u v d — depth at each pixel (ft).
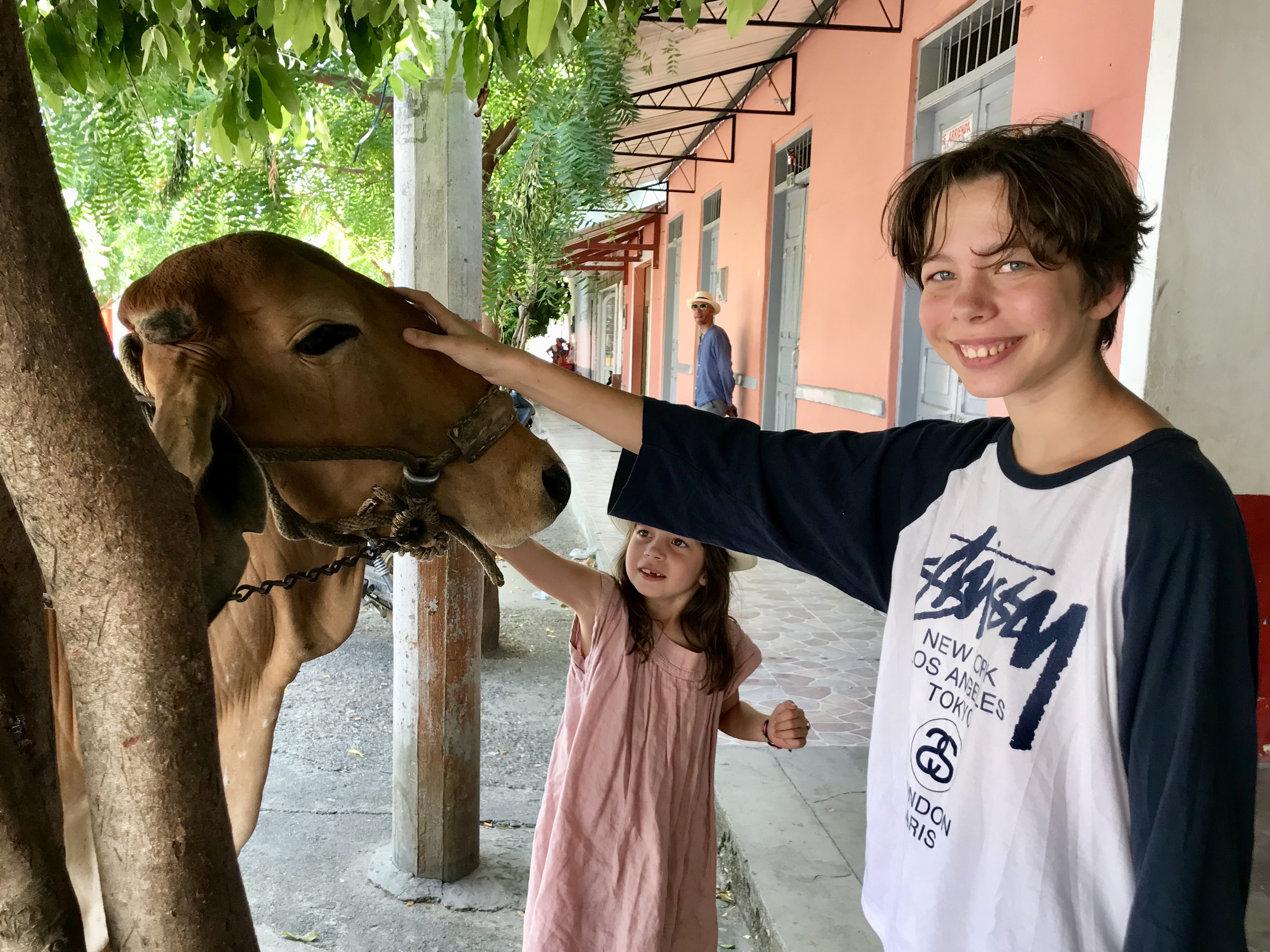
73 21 7.85
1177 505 3.36
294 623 5.52
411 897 9.94
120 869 2.59
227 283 4.61
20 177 2.31
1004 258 3.75
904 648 4.40
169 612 2.54
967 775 3.93
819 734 12.64
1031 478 3.94
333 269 5.04
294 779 12.58
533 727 14.40
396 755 10.23
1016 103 15.44
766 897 8.99
